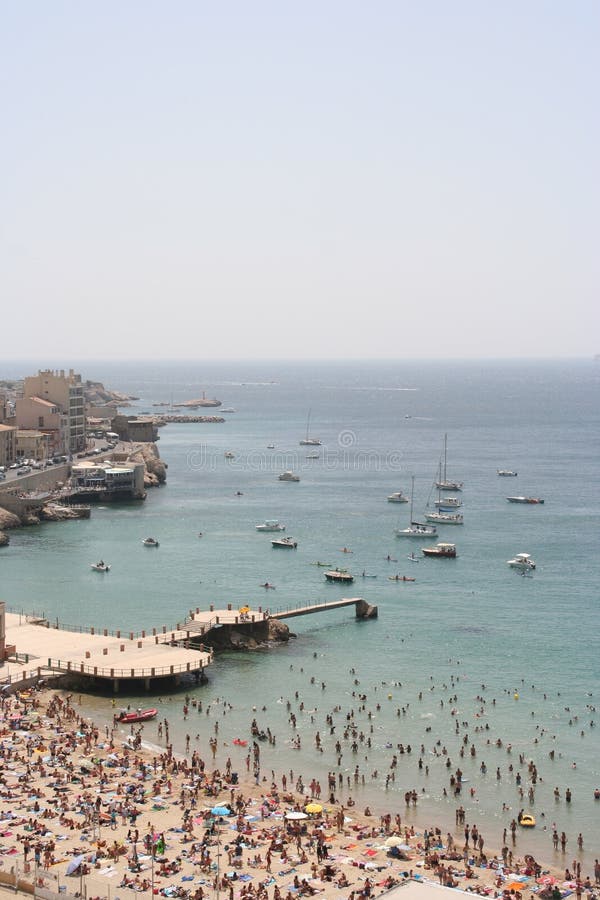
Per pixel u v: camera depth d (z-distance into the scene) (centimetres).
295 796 10600
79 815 9694
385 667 14650
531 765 11288
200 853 8962
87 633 15762
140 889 8150
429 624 16962
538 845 9725
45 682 13575
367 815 10194
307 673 14388
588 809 10475
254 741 12019
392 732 12294
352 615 17575
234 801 10294
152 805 10031
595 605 18250
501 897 8338
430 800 10612
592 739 12125
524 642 15862
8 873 8138
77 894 7819
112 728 12331
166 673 13575
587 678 14162
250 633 15725
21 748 11406
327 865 8794
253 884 8425
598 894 8700
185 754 11631
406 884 7338
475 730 12369
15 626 15850
